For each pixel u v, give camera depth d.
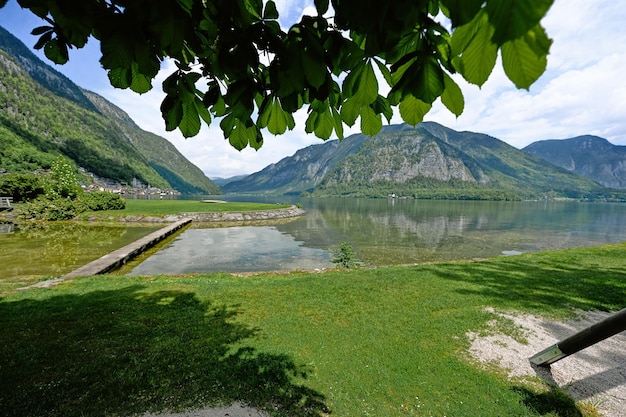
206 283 8.51
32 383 3.77
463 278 8.84
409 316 6.07
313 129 1.31
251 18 0.98
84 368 4.08
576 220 49.56
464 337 5.21
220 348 4.70
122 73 1.13
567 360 4.58
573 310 6.45
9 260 13.63
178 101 1.18
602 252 13.48
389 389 3.89
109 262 11.97
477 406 3.61
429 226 35.00
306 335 5.21
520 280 8.65
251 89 1.12
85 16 0.84
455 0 0.46
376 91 0.94
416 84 0.80
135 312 6.10
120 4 0.83
